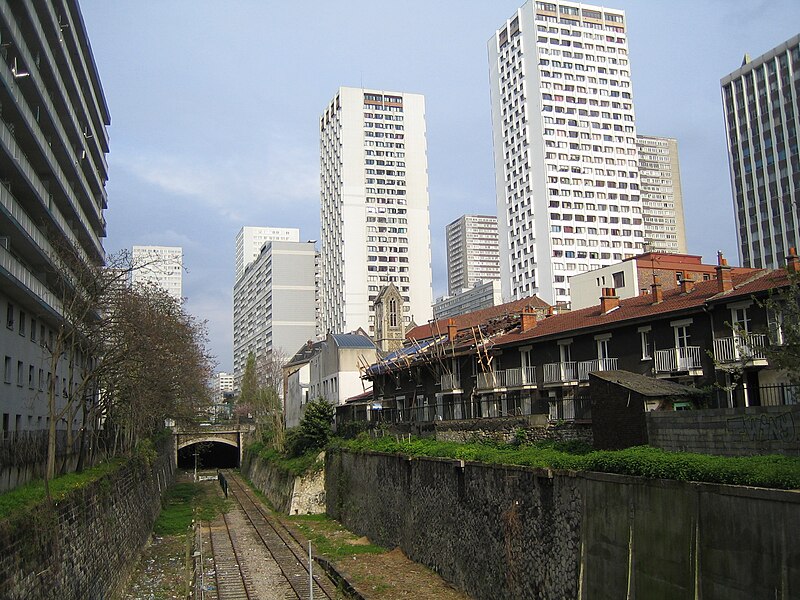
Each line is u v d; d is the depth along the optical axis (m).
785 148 120.88
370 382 77.56
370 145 179.00
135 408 49.22
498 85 158.38
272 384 111.19
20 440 29.34
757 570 16.25
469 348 49.78
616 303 43.66
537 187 145.12
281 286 196.00
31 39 44.78
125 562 37.50
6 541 18.73
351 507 51.41
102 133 74.25
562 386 41.53
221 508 65.44
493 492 29.30
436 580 33.72
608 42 151.50
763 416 21.47
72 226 59.91
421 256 179.38
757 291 31.20
